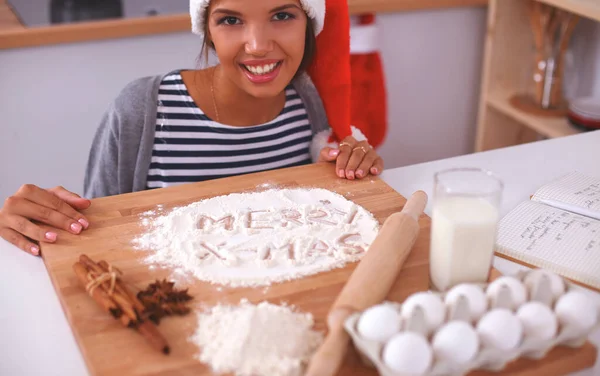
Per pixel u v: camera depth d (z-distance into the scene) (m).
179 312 0.88
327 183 1.26
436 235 0.88
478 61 2.60
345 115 1.54
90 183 1.59
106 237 1.07
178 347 0.82
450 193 0.88
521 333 0.76
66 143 2.26
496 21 2.36
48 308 0.97
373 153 1.35
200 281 0.95
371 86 2.37
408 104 2.60
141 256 1.02
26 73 2.11
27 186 1.15
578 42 2.38
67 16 2.44
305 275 0.97
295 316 0.87
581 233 1.07
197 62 1.51
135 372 0.78
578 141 1.49
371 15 2.29
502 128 2.55
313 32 1.41
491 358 0.75
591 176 1.31
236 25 1.30
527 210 1.16
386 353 0.72
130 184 1.53
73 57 2.14
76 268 0.94
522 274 0.87
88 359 0.80
